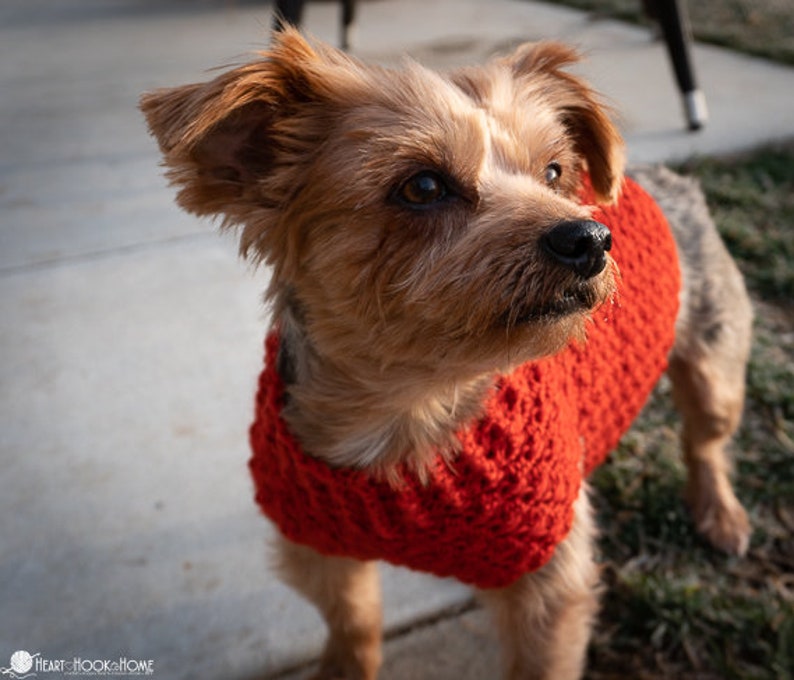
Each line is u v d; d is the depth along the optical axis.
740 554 0.52
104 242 0.82
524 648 0.41
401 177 0.34
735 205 0.84
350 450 0.37
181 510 0.54
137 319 0.71
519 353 0.34
